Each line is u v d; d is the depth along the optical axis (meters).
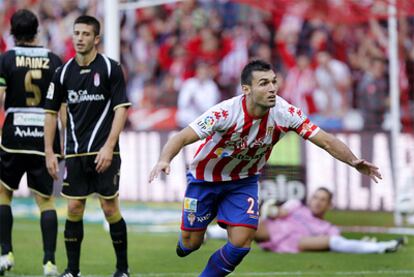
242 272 26.38
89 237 35.25
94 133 23.48
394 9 42.81
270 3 46.56
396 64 41.59
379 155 39.88
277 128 19.86
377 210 39.62
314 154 38.66
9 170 25.81
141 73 56.78
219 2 56.12
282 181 37.53
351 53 54.03
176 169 40.25
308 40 54.66
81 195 23.69
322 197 31.92
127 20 57.59
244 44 54.28
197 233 21.47
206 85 51.91
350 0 44.84
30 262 27.98
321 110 52.31
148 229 38.88
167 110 53.53
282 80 53.44
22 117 25.56
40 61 25.67
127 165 41.41
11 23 25.67
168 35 56.75
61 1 59.44
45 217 25.48
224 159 20.27
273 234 31.42
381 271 27.03
